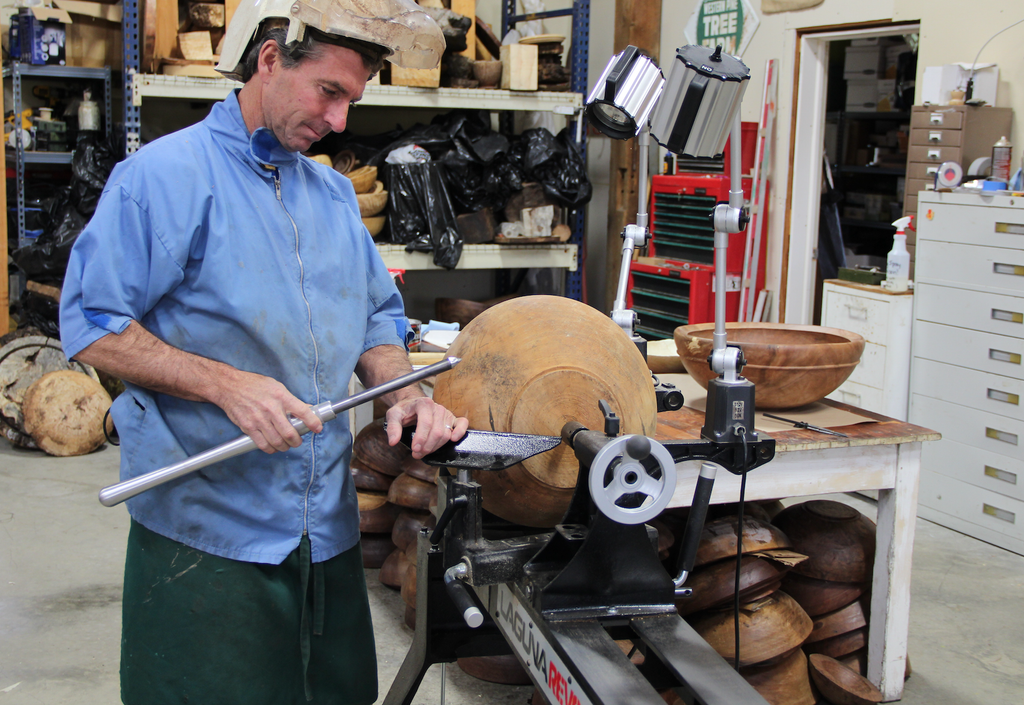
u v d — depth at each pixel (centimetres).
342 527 150
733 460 141
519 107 469
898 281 366
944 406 353
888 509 223
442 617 150
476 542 130
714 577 214
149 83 409
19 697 228
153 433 135
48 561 306
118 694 231
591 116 156
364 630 157
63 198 465
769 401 219
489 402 134
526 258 473
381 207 443
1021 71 354
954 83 360
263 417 123
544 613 116
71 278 126
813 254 458
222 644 137
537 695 220
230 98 138
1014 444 327
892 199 521
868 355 375
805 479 212
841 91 580
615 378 134
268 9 127
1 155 452
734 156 139
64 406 420
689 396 234
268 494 139
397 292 165
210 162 133
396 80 444
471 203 461
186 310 133
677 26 522
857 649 238
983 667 252
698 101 136
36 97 515
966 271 337
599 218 603
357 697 157
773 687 216
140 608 138
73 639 257
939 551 333
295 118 131
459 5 465
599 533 116
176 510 136
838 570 233
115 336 125
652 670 126
